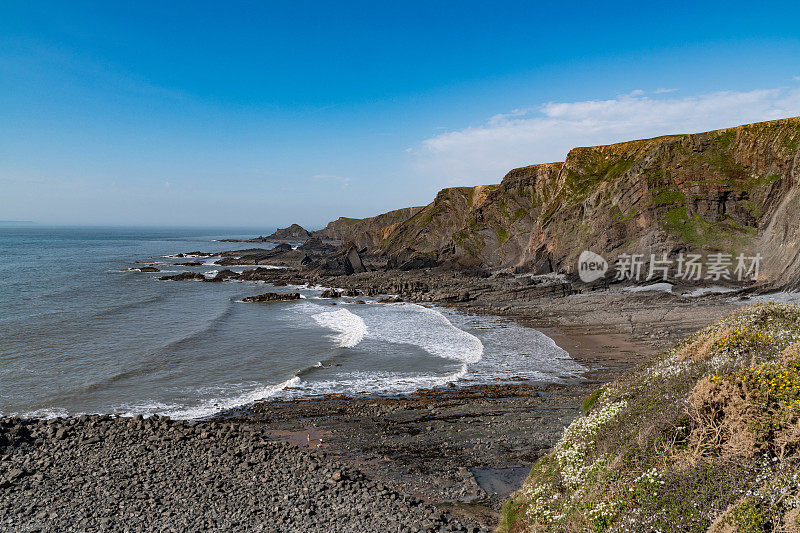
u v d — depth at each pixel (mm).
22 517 14906
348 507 15867
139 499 16234
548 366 35250
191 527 14461
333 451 21500
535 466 16406
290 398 28422
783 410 9711
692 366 13766
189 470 18672
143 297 66125
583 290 70375
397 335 45594
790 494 8195
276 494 16797
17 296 62969
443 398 28484
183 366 34188
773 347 12469
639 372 17500
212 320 50625
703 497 9258
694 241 69188
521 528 13508
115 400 27500
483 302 66500
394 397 28797
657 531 9219
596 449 13570
